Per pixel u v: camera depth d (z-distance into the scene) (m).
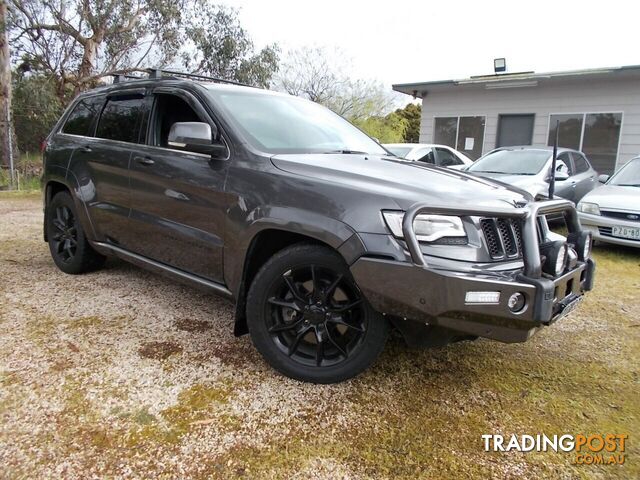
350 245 2.31
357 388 2.64
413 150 9.48
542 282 2.17
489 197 2.49
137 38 16.70
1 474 1.89
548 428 2.35
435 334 2.36
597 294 4.55
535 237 2.24
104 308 3.63
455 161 10.34
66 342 3.03
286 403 2.46
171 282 4.31
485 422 2.38
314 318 2.58
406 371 2.85
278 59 18.94
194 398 2.47
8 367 2.68
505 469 2.05
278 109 3.50
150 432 2.19
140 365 2.78
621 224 5.97
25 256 5.10
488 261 2.29
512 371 2.91
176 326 3.35
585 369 2.97
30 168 14.00
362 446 2.16
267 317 2.68
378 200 2.32
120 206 3.66
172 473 1.95
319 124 3.64
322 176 2.56
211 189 2.91
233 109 3.16
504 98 13.53
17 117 15.67
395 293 2.23
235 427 2.26
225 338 3.18
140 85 3.76
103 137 3.96
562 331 3.59
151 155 3.38
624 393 2.70
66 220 4.45
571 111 12.55
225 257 2.87
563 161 8.22
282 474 1.97
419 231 2.24
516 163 8.13
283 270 2.59
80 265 4.32
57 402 2.37
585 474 2.04
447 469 2.04
